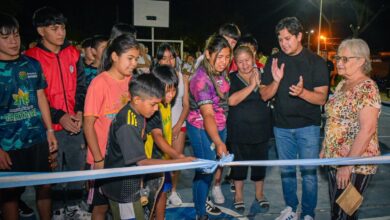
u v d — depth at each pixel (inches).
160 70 122.4
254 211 163.9
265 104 159.9
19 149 118.8
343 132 109.3
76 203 161.8
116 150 100.3
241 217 157.8
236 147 162.7
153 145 123.0
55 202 163.8
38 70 124.6
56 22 135.9
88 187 121.1
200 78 130.0
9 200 119.2
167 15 540.7
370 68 107.2
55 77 141.3
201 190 140.9
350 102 106.9
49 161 129.8
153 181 115.0
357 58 105.1
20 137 118.3
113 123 100.1
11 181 78.8
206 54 131.5
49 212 132.9
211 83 131.0
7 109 115.2
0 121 114.4
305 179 144.3
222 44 128.9
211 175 142.1
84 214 148.7
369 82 104.0
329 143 113.1
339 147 110.6
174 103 157.9
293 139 145.9
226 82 139.8
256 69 149.9
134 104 97.8
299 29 136.1
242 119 158.4
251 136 159.3
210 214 159.5
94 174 84.0
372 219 157.0
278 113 147.0
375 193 186.7
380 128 366.9
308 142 142.3
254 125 158.6
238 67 151.1
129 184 102.0
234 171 163.9
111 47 114.5
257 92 157.5
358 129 106.8
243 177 164.6
